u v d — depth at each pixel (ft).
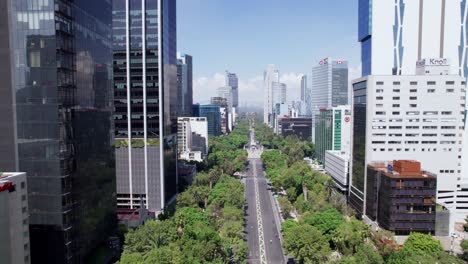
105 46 457.68
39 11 336.49
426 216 508.94
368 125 591.37
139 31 642.63
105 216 459.73
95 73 427.33
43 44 338.95
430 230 510.58
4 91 345.72
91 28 415.44
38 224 357.00
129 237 418.31
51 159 349.41
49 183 351.67
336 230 465.06
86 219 405.59
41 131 346.95
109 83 469.98
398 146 591.78
